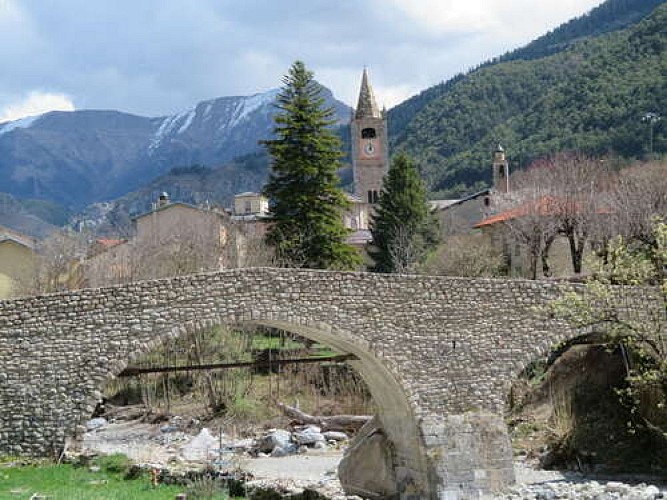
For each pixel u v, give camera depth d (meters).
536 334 32.78
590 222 58.56
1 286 63.31
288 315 29.42
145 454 37.88
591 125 120.69
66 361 27.67
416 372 30.92
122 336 28.02
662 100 110.00
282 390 53.81
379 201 82.69
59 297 27.83
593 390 40.12
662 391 32.59
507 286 32.69
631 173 66.56
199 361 50.41
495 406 31.83
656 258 33.97
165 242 63.44
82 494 24.62
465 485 30.62
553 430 40.84
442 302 31.66
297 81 61.31
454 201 127.00
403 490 33.16
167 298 28.47
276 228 59.84
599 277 34.69
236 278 29.12
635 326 32.75
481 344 31.98
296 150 60.03
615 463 36.19
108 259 63.06
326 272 30.16
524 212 62.78
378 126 124.69
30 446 27.36
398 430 33.28
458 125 189.25
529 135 142.12
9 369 27.38
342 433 47.53
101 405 51.88
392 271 76.81
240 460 40.12
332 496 31.27
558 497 30.00
